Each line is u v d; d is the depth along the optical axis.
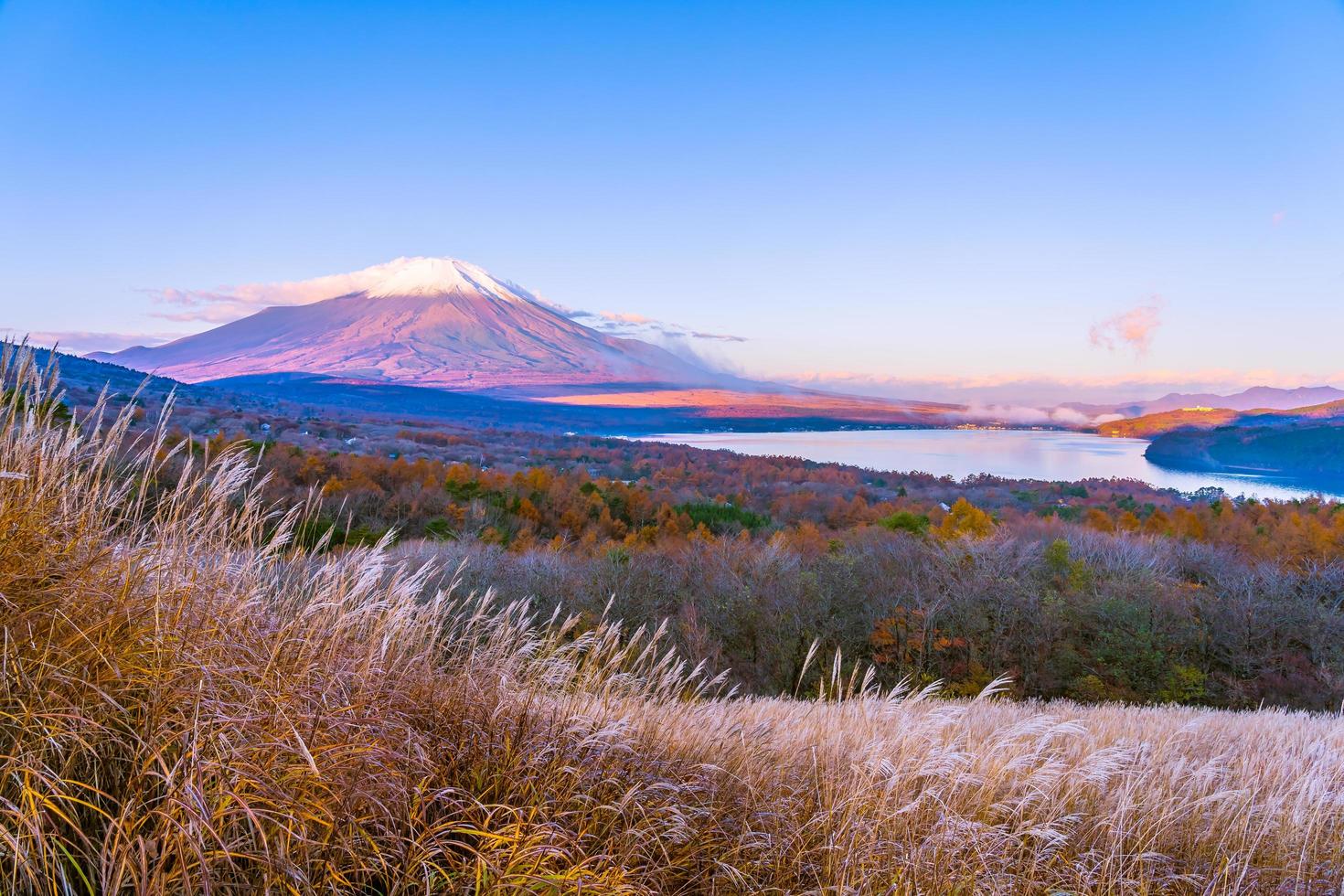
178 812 2.19
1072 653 32.06
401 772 2.93
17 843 1.99
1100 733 7.08
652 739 3.91
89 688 2.49
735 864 3.29
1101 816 4.19
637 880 2.97
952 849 3.45
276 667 2.95
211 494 3.38
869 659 30.78
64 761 2.33
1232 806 4.50
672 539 51.41
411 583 3.78
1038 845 3.66
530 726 3.58
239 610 3.09
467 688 3.67
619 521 60.72
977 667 30.72
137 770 2.37
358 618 3.60
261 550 3.53
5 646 2.38
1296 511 64.06
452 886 2.57
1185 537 54.72
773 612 30.16
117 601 2.78
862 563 37.12
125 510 3.22
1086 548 45.44
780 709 5.25
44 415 3.03
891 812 3.54
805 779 4.04
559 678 4.22
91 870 2.06
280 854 2.21
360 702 3.00
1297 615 32.34
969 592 33.12
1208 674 32.88
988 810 3.91
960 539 40.12
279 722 2.63
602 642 4.43
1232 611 33.66
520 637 4.17
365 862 2.56
